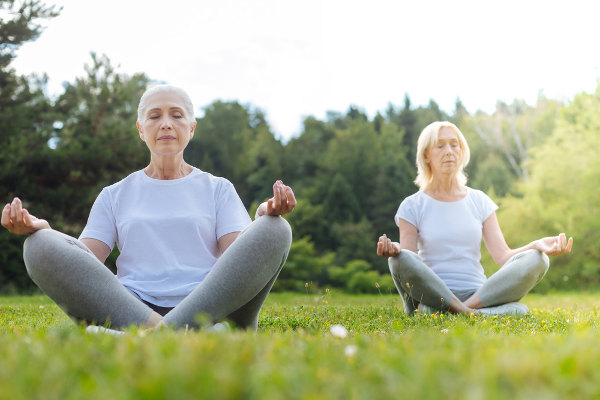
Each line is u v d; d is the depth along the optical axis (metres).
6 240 15.48
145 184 3.16
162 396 1.08
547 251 4.54
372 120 42.50
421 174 5.32
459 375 1.30
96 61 18.77
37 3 15.81
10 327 2.99
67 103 17.55
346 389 1.19
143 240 3.03
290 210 2.73
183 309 2.59
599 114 23.41
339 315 4.42
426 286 4.38
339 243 29.27
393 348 1.79
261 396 1.11
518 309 4.54
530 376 1.27
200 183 3.17
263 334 2.44
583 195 22.69
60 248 2.65
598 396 1.18
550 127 31.36
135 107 24.28
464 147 5.24
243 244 2.66
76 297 2.62
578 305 7.68
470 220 5.01
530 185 24.20
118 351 1.56
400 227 5.17
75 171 16.28
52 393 1.15
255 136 41.41
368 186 33.78
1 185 15.77
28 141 16.16
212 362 1.37
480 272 4.99
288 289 23.77
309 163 37.00
